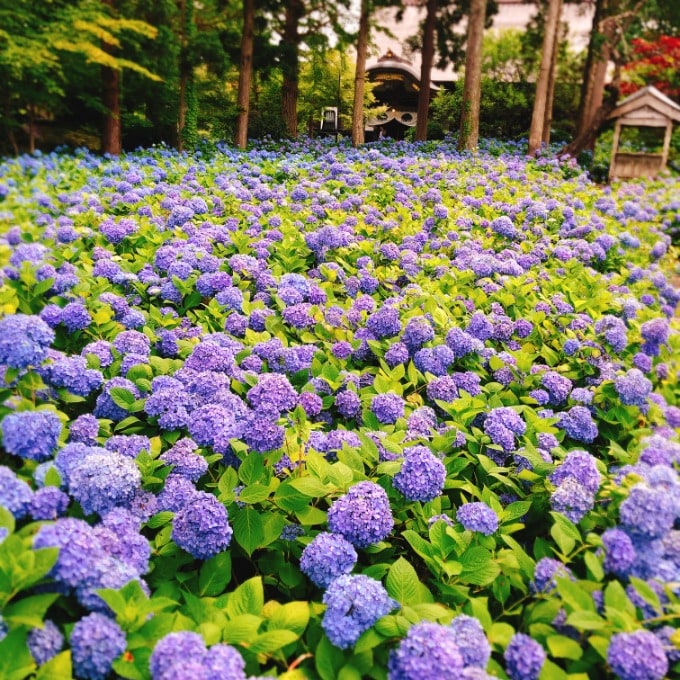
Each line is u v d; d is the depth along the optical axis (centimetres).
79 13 1177
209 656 149
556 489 226
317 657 169
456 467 260
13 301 322
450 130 2988
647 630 175
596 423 335
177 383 280
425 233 656
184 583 202
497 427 276
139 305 436
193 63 1714
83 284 386
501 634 179
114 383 279
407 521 235
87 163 1074
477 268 526
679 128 2442
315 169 1120
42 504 185
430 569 215
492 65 3177
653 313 497
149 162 1202
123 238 554
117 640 154
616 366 374
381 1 1977
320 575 191
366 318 401
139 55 1484
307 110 2836
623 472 239
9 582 155
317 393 305
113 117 1422
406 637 162
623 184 1661
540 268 612
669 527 192
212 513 197
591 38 2214
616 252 745
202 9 1964
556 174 1577
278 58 2084
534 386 359
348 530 201
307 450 248
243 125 1938
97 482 197
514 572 209
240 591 185
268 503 228
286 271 528
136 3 1426
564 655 171
